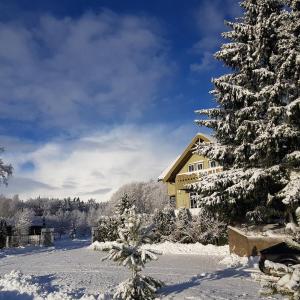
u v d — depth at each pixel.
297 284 4.22
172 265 17.98
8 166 43.03
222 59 20.52
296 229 4.83
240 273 14.75
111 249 9.11
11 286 12.30
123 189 112.62
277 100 18.05
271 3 19.25
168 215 29.83
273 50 19.14
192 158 39.00
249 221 20.91
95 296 10.68
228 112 20.34
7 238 36.34
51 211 152.12
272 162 18.39
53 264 20.61
